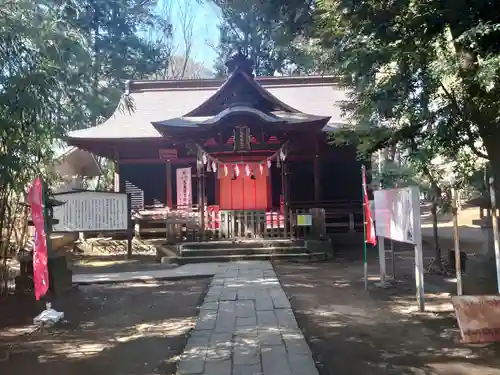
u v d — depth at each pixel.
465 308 4.67
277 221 11.88
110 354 4.54
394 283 7.72
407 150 6.86
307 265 10.26
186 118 14.23
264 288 7.42
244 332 5.00
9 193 6.47
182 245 11.24
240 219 11.80
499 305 4.69
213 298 6.73
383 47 5.21
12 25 4.79
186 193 15.09
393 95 5.69
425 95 5.29
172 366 4.16
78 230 11.51
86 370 4.11
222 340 4.73
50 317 5.64
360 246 13.30
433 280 7.96
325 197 16.00
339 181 16.05
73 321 5.82
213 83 19.95
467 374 3.79
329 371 3.93
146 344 4.83
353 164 16.06
